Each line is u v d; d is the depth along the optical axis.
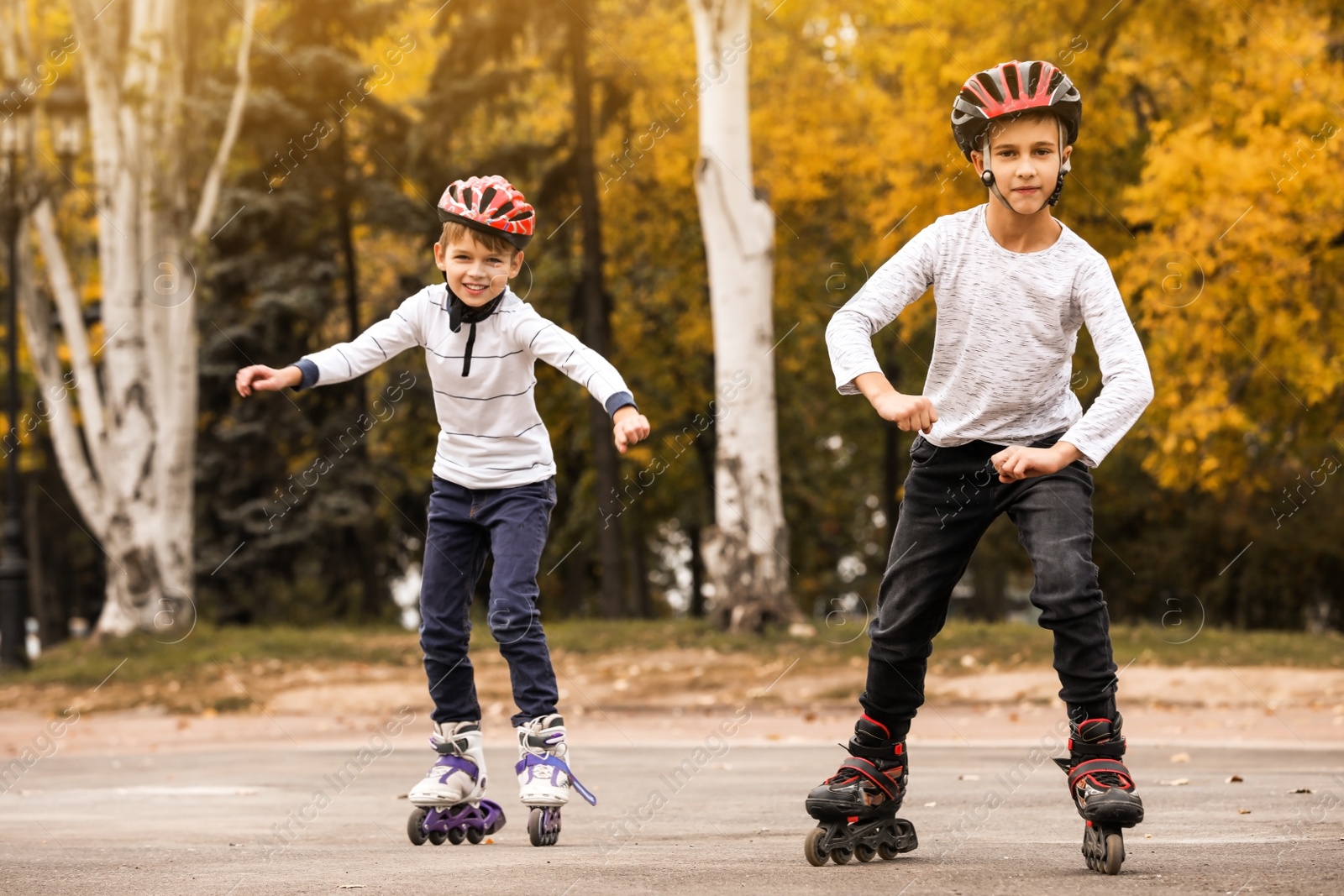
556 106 40.03
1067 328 5.48
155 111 29.03
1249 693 20.38
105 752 17.75
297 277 38.41
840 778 5.59
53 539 52.81
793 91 34.62
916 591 5.58
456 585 6.94
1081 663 5.21
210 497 40.59
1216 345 24.55
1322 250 24.61
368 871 5.54
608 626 27.84
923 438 5.61
